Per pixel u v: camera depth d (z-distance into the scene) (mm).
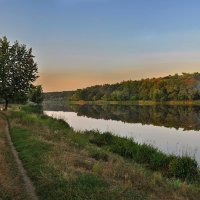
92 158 20281
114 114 84188
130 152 24250
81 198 11695
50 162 16609
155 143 33281
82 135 31906
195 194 15258
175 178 18438
